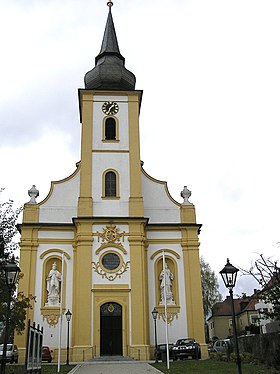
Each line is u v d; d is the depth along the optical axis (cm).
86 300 3503
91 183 3859
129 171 3934
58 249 3744
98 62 4562
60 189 3953
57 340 3494
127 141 4041
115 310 3528
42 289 3628
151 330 3612
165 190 4053
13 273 1825
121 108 4172
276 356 2269
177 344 3397
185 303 3706
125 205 3812
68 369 2675
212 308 6594
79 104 4550
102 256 3634
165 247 3853
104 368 2664
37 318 3534
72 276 3678
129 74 4403
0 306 2400
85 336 3412
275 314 2164
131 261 3634
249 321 7025
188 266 3809
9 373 2098
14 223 2623
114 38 4669
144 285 3609
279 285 2167
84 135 4025
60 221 3853
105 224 3719
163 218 3959
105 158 3962
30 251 3709
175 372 2292
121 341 3456
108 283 3569
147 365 2847
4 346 1722
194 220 3953
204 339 3606
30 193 3922
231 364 2627
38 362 2148
